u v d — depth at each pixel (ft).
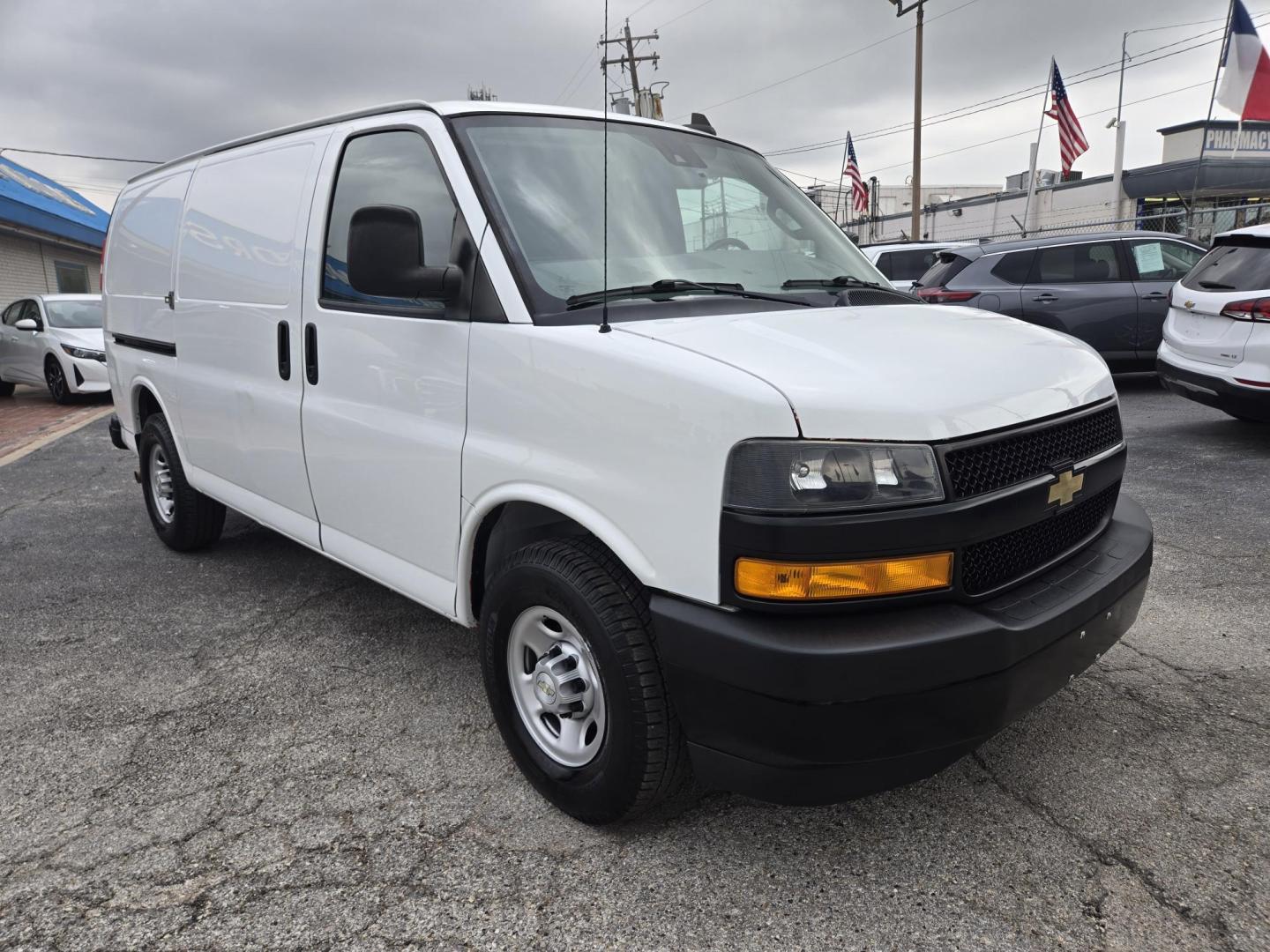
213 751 9.79
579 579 7.71
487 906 7.34
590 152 9.89
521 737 8.79
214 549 17.08
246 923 7.20
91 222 79.51
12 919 7.27
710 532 6.77
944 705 6.70
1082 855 7.78
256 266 12.12
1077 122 68.49
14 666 12.06
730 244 10.27
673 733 7.48
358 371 10.27
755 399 6.59
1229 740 9.47
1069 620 7.36
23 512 20.54
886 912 7.18
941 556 6.79
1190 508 17.57
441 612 9.71
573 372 7.72
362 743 9.91
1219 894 7.27
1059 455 7.83
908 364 7.37
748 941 6.92
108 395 43.16
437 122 9.53
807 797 6.84
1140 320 31.30
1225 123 95.04
